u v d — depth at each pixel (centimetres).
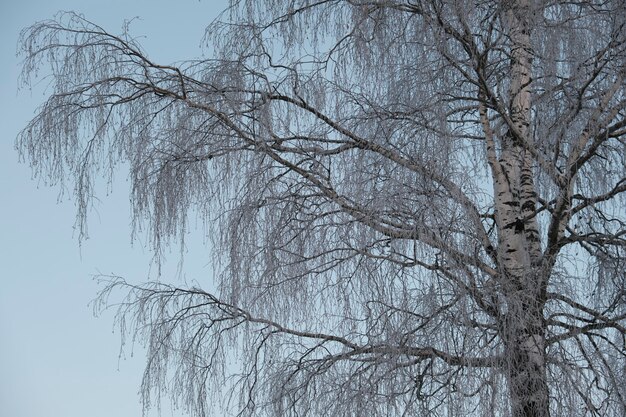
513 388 686
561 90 799
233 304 786
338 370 758
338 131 812
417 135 751
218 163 826
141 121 858
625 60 788
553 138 784
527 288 722
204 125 836
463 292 688
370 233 728
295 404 775
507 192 860
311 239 765
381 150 761
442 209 704
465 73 788
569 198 777
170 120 855
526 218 816
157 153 841
